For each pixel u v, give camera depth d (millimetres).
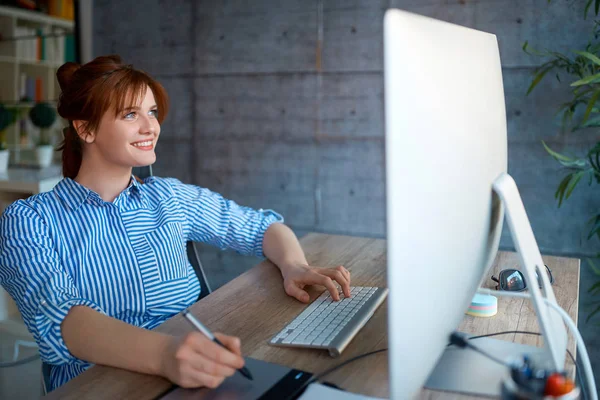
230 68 3102
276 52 2984
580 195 2504
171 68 3242
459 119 828
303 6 2891
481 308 1202
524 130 2566
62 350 1066
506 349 1038
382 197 2875
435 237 755
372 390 924
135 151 1368
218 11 3080
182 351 933
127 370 1004
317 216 3033
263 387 934
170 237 1494
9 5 3637
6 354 2516
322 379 960
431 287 762
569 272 1499
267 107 3051
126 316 1391
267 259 1627
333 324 1153
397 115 646
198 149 3246
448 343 910
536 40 2500
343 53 2848
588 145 2473
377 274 1512
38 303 1125
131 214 1448
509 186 963
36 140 3668
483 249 982
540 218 2590
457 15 2609
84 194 1376
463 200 839
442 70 781
